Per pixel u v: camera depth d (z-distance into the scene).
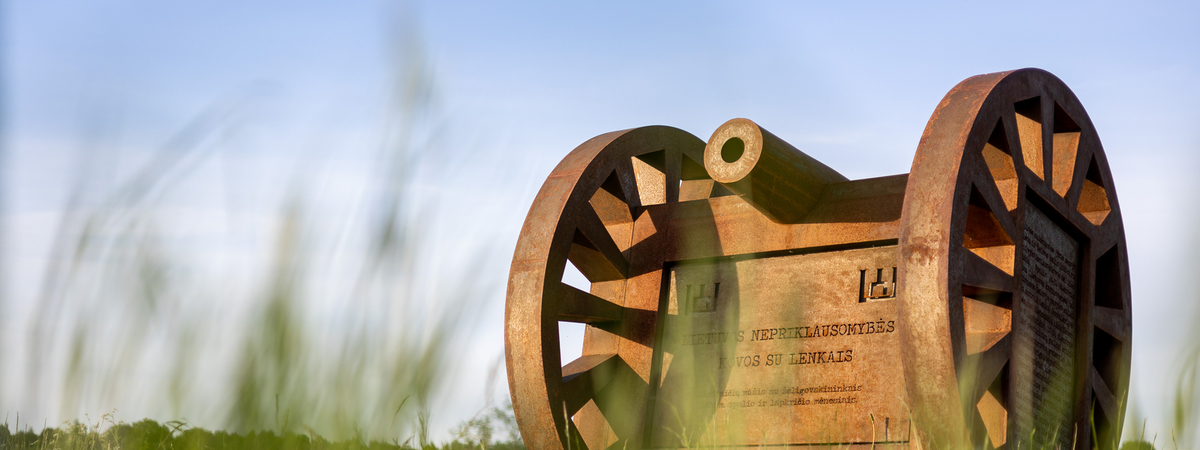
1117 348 9.68
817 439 8.30
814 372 8.55
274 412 1.48
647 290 9.73
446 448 1.91
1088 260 9.12
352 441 1.53
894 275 8.45
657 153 10.51
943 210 6.59
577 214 8.93
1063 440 8.41
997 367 7.07
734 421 7.17
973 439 6.36
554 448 8.38
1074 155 8.95
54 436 1.72
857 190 8.91
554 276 8.57
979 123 7.04
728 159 8.93
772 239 9.22
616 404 9.43
